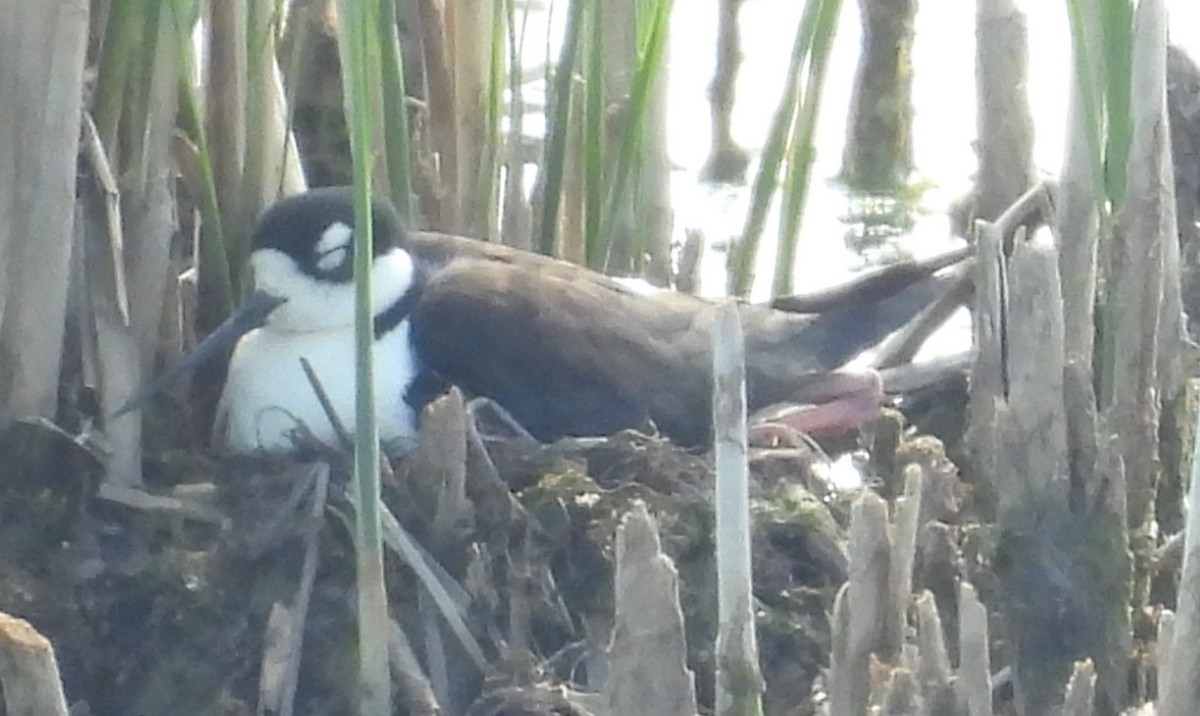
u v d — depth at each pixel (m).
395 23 8.62
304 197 8.19
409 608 7.35
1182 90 10.89
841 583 7.65
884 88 12.66
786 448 8.34
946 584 7.41
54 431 7.73
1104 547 7.32
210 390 8.53
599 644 7.19
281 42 9.45
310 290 8.11
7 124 7.64
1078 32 7.70
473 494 7.60
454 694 7.20
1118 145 7.85
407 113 9.25
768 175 9.15
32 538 7.63
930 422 9.10
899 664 6.39
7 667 6.00
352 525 7.40
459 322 8.17
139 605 7.46
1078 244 8.15
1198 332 9.96
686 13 14.02
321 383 7.84
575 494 7.64
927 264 8.95
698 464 7.96
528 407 8.23
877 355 9.45
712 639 7.37
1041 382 7.32
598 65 8.88
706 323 8.66
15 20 7.57
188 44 8.18
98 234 8.05
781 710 7.28
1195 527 6.26
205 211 8.47
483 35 9.20
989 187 10.12
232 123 8.63
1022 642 7.31
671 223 10.18
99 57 8.23
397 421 8.16
